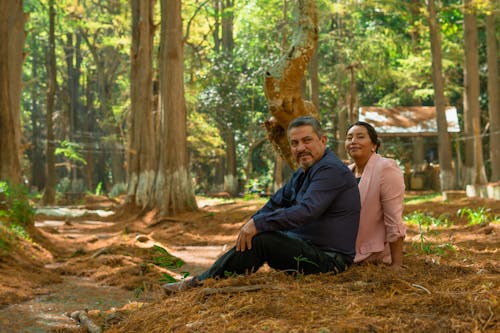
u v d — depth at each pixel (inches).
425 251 245.6
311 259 158.7
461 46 1255.5
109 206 1075.9
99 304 218.4
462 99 1472.7
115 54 1665.8
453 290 142.2
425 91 1263.5
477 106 882.1
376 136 193.9
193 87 1230.3
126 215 743.7
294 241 158.4
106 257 315.3
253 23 1202.0
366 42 1229.7
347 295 137.6
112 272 281.1
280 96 334.6
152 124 779.4
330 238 164.2
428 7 892.0
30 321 191.5
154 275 274.7
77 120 1865.2
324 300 133.8
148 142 765.9
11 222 377.4
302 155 167.0
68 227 625.0
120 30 1434.5
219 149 1508.4
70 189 1791.3
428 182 1123.3
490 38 928.3
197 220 599.2
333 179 160.2
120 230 585.6
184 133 666.8
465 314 119.3
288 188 174.1
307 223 156.4
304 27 340.2
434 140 1341.0
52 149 1224.2
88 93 1909.4
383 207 184.5
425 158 1373.0
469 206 557.6
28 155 2123.5
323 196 158.1
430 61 1188.5
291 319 121.1
